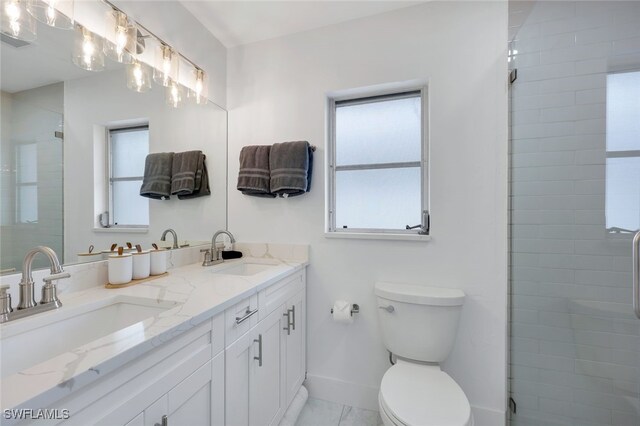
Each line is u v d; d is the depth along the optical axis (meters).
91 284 1.12
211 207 1.83
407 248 1.58
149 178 1.43
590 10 1.31
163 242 1.51
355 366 1.67
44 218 1.00
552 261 1.37
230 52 1.96
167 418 0.75
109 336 0.68
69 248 1.08
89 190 1.16
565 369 1.35
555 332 1.37
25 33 0.91
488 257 1.45
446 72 1.52
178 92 1.56
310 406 1.67
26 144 0.95
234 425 1.04
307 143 1.69
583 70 1.32
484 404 1.46
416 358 1.39
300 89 1.80
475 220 1.47
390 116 1.75
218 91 1.89
